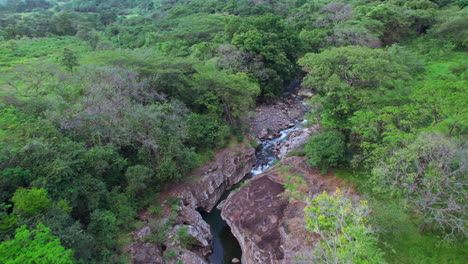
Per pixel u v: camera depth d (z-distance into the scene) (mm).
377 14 54062
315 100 30000
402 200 19359
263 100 47844
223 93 34375
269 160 33750
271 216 22625
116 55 36250
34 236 13953
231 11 84125
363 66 27125
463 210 17422
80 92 29844
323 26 61312
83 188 19125
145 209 23547
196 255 21016
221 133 31797
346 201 16375
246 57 44094
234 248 22969
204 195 27266
